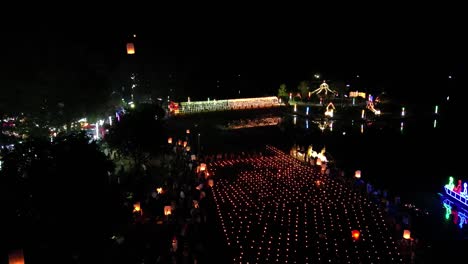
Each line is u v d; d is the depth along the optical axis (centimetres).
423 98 7725
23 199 1366
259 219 2477
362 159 4016
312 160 3684
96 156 1623
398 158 4059
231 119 6438
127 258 1900
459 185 2848
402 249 2138
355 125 5919
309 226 2380
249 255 2056
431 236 2323
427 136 5141
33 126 2556
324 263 1986
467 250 2158
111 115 4428
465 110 6575
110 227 1534
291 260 2012
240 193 2927
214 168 3591
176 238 2197
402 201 2858
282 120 6378
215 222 2448
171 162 3612
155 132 3244
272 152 4216
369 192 2906
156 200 2675
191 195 2788
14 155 1471
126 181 2912
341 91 7894
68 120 2984
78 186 1456
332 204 2722
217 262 1997
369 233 2302
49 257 1308
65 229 1386
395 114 6625
